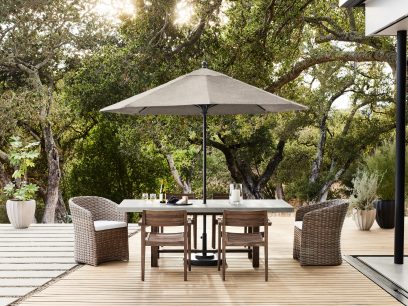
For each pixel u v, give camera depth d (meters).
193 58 14.03
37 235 8.60
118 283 5.64
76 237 6.63
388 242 7.92
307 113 19.94
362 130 19.78
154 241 5.75
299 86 20.34
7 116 18.25
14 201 9.27
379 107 20.09
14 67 19.47
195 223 7.27
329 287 5.48
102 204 7.08
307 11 14.64
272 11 12.46
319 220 6.40
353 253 7.15
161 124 15.09
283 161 22.41
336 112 21.48
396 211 6.44
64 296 5.13
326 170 22.89
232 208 6.20
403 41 6.31
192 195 7.49
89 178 19.14
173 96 5.87
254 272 6.14
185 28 13.86
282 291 5.32
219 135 19.42
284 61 14.38
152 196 6.89
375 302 4.94
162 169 19.44
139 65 13.46
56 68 20.91
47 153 21.22
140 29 13.93
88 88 13.95
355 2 6.83
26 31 18.58
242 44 13.01
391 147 9.56
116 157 19.03
